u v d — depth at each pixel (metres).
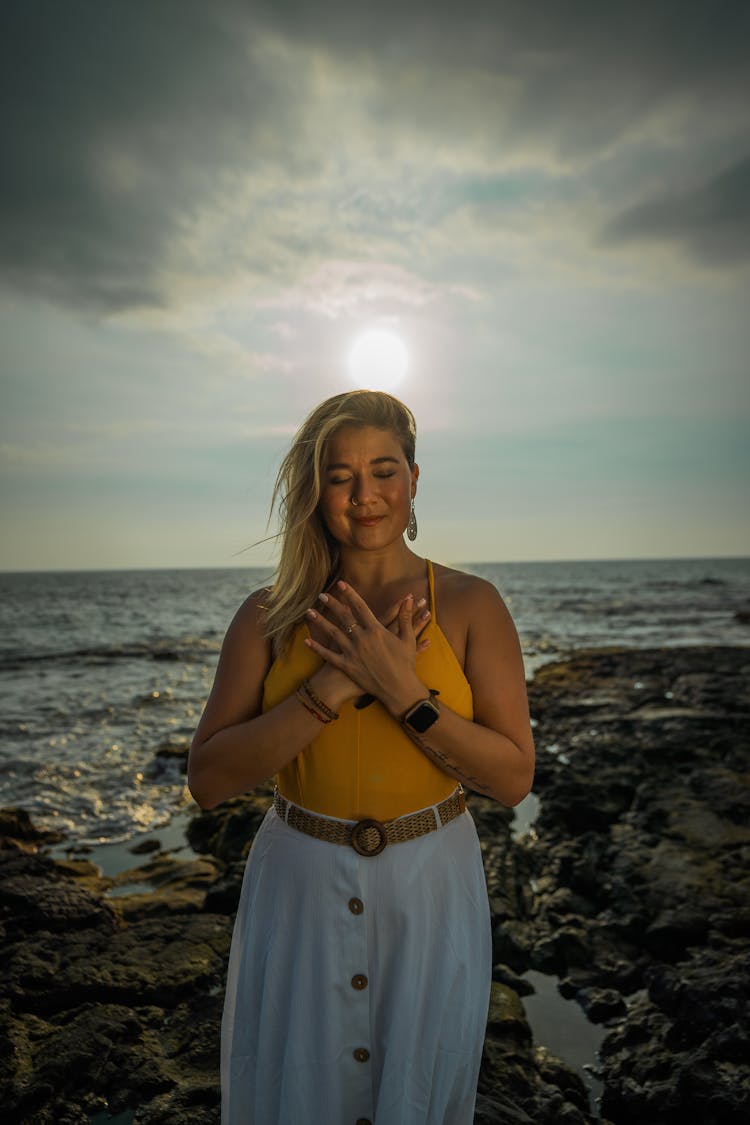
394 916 1.63
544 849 5.93
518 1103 2.87
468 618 1.77
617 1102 3.04
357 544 1.78
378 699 1.62
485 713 1.75
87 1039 3.13
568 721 11.19
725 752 8.48
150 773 9.47
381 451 1.76
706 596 69.00
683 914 4.45
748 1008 3.37
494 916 4.55
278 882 1.73
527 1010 3.76
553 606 55.72
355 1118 1.61
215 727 1.83
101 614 54.88
